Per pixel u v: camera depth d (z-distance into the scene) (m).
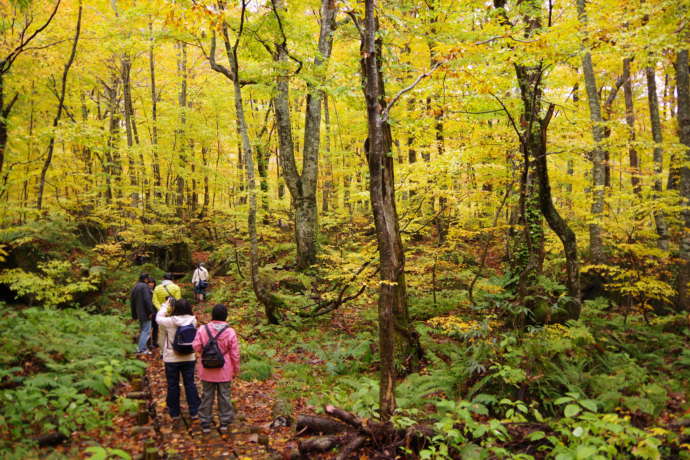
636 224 10.55
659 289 9.23
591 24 7.07
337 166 21.67
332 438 4.77
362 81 7.30
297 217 13.84
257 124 22.84
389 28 7.64
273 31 10.41
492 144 9.38
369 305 11.93
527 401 5.50
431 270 11.93
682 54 9.53
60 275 10.60
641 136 15.12
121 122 25.02
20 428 4.38
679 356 7.51
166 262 17.12
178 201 23.41
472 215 14.36
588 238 13.77
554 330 6.88
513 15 8.38
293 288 12.79
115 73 20.81
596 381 5.86
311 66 11.12
